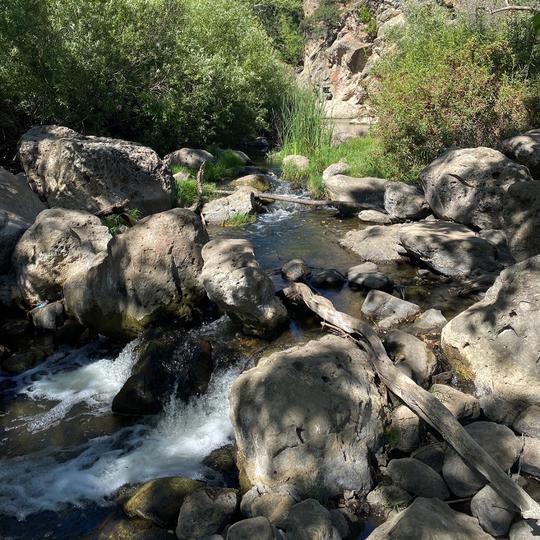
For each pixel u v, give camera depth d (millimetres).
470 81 11539
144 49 15281
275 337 6164
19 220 7562
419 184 11258
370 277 7406
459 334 5379
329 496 4098
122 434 5090
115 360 6133
